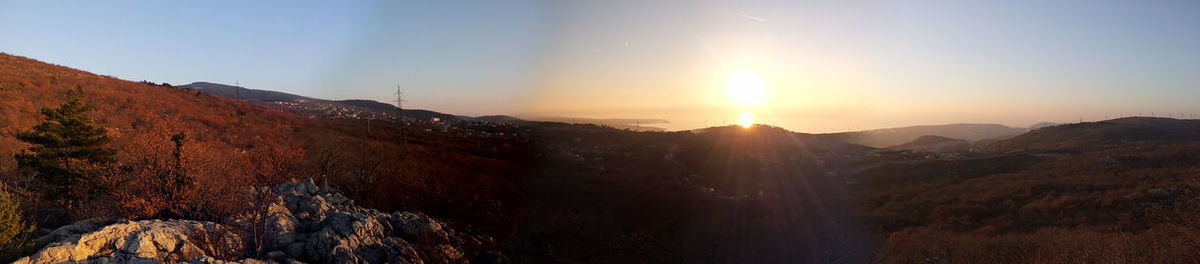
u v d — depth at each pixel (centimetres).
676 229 2988
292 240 1510
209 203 1576
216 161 1692
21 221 1291
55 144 1686
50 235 1199
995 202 4016
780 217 3541
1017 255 1956
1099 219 3116
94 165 1672
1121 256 1589
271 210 1622
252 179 1666
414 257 1708
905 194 4859
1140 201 3400
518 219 2881
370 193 2847
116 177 1595
